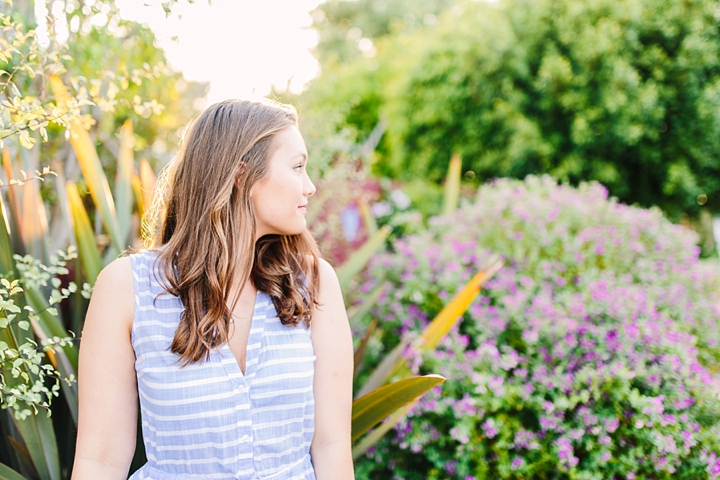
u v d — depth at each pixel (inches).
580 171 218.1
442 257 118.7
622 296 89.4
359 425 61.7
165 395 42.5
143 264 45.6
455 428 81.3
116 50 78.0
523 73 229.6
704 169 215.8
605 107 209.9
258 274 47.8
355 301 120.5
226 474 42.9
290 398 44.8
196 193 45.9
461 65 241.0
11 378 53.6
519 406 80.3
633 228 117.3
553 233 114.7
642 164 220.4
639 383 77.4
